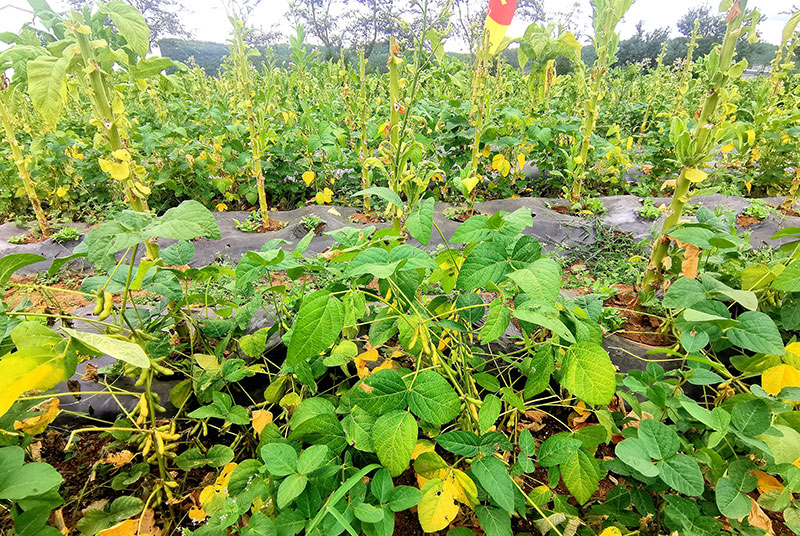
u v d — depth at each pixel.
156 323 1.68
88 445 1.70
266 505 1.20
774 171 4.59
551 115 5.27
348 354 1.42
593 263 3.60
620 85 9.95
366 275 1.45
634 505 1.34
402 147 2.19
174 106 5.84
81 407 1.81
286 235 4.06
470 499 1.17
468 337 1.84
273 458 1.05
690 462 1.07
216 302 1.71
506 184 5.18
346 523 0.85
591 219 4.20
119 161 1.68
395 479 1.57
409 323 1.30
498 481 1.05
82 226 4.62
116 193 5.05
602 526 1.28
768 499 1.12
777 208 4.13
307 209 4.75
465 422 1.46
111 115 1.65
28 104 5.21
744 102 6.94
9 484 0.91
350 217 4.57
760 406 1.18
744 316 1.41
